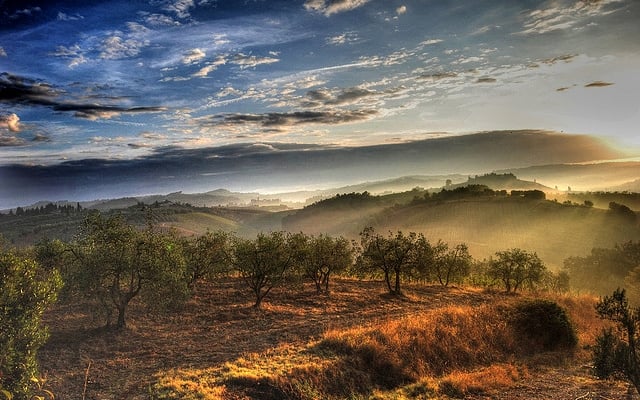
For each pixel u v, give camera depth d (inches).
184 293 1143.0
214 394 675.4
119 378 772.6
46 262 1255.5
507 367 974.4
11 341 517.3
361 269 1926.7
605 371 652.1
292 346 966.4
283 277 1493.6
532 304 1261.1
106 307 1098.1
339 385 807.1
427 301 1684.3
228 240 1649.9
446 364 982.4
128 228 1124.5
